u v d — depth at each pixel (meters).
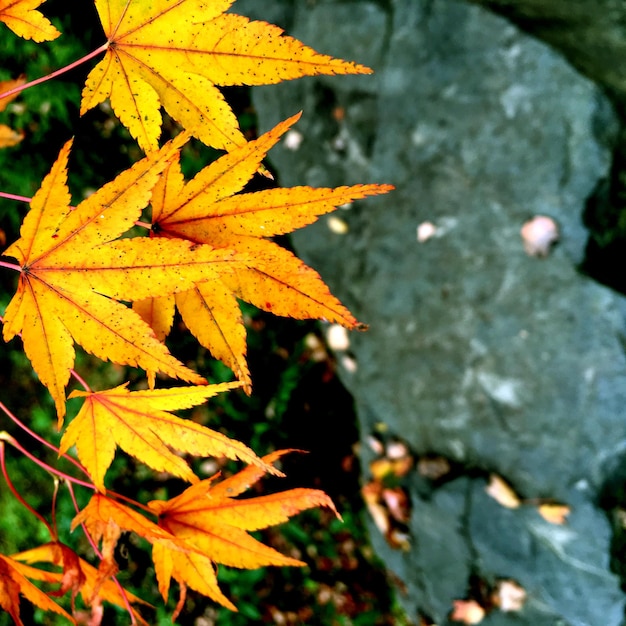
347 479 0.76
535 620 0.59
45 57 0.56
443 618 0.65
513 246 0.56
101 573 0.25
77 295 0.24
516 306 0.56
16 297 0.24
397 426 0.65
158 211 0.25
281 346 0.76
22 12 0.25
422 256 0.61
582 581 0.56
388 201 0.62
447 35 0.56
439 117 0.58
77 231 0.24
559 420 0.55
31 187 0.61
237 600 0.74
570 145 0.53
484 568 0.61
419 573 0.66
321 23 0.62
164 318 0.25
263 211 0.24
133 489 0.74
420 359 0.62
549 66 0.53
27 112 0.59
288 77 0.24
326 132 0.64
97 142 0.64
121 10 0.24
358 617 0.74
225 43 0.24
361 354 0.67
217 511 0.28
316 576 0.75
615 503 0.54
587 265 0.53
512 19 0.54
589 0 0.51
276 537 0.75
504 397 0.57
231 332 0.25
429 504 0.62
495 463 0.59
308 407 0.76
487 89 0.55
